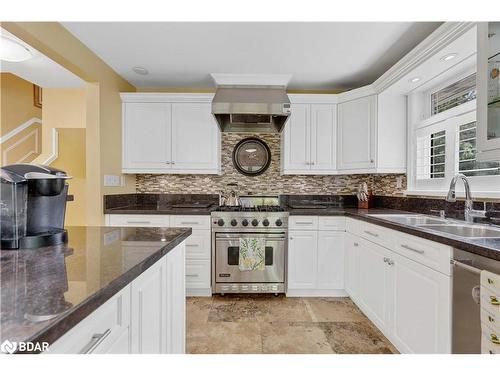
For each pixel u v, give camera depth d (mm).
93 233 1373
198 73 2926
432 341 1436
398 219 2225
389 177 3049
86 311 616
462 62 1997
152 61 2650
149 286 1054
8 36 1816
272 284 2764
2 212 1033
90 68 2439
